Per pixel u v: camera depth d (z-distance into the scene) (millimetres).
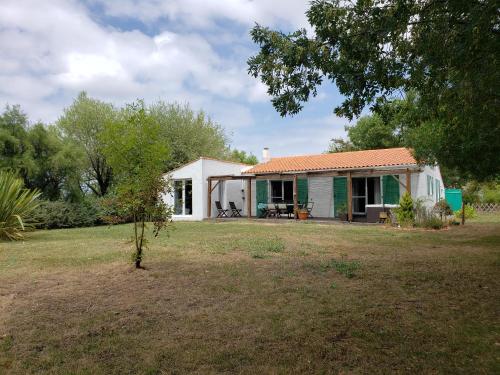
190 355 3797
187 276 7012
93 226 20109
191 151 32562
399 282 6449
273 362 3633
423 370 3426
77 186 23203
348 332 4316
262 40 5824
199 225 18656
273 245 10609
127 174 7438
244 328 4484
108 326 4590
